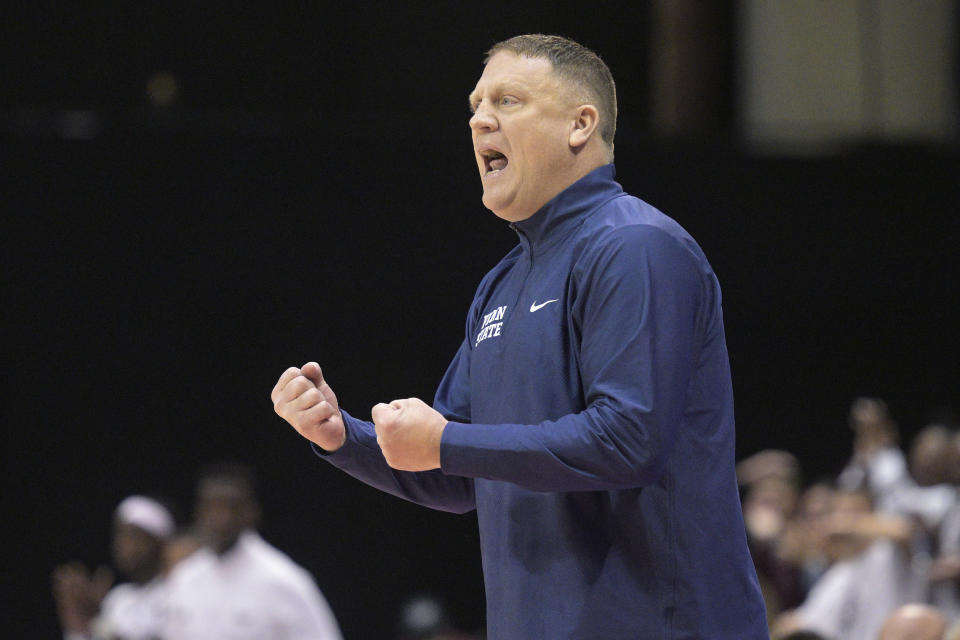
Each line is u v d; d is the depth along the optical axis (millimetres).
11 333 29484
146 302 30000
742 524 7375
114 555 29750
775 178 32312
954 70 35094
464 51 32875
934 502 23641
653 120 35281
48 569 29578
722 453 7309
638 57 35188
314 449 7949
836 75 35344
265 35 31828
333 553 30891
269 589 22219
